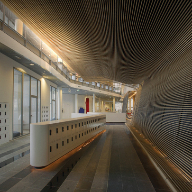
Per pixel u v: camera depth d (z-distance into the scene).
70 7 3.62
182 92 3.91
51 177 3.69
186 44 3.66
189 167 3.05
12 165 4.51
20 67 9.16
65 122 5.55
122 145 6.98
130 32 4.23
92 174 3.84
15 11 4.26
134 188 3.13
